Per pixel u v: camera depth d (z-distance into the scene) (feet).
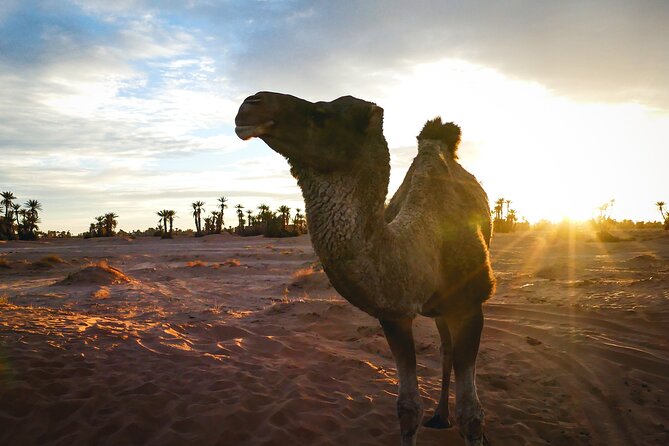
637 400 20.06
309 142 10.30
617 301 38.14
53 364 19.60
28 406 16.42
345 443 15.55
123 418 16.06
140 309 41.98
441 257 13.62
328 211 10.53
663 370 23.18
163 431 15.65
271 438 15.42
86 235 348.79
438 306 13.96
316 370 21.62
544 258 92.02
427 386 21.25
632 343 27.22
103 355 21.27
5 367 18.79
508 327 31.91
